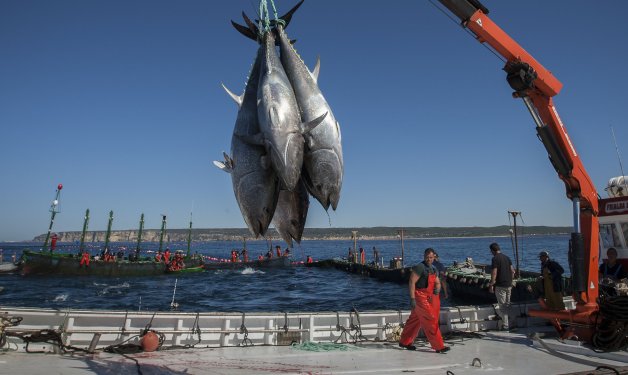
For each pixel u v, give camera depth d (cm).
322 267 4878
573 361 607
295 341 712
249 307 2097
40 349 598
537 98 693
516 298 1619
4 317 586
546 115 690
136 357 593
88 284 3111
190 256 4606
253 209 397
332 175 395
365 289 2856
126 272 3656
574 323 700
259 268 4678
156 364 555
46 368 513
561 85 696
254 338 706
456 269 2386
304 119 403
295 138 373
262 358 605
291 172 366
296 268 4916
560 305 767
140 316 676
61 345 604
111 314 665
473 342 734
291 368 550
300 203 420
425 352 662
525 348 688
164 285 3138
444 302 2109
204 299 2397
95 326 659
